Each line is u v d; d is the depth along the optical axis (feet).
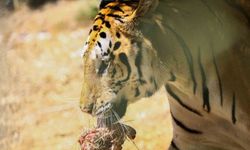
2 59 60.64
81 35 69.36
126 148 39.24
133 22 20.83
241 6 22.50
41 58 64.23
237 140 23.38
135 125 43.93
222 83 22.33
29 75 59.67
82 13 72.74
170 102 23.94
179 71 21.86
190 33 21.65
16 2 79.05
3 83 57.62
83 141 21.85
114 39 20.90
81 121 46.83
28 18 76.69
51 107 51.80
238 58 22.21
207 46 21.90
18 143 47.01
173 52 21.54
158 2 20.83
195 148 24.44
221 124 23.29
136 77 21.22
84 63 21.16
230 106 22.58
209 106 22.71
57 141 46.03
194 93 22.50
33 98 54.24
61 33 71.00
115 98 21.27
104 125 21.65
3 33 72.23
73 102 33.17
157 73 21.50
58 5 80.28
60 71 59.88
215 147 24.17
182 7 21.58
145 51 21.11
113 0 21.58
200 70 22.07
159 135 42.42
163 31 21.30
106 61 20.92
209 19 21.84
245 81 22.31
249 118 22.57
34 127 48.93
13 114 51.57
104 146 21.74
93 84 21.11
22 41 69.82
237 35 22.16
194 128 23.91
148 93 21.63
